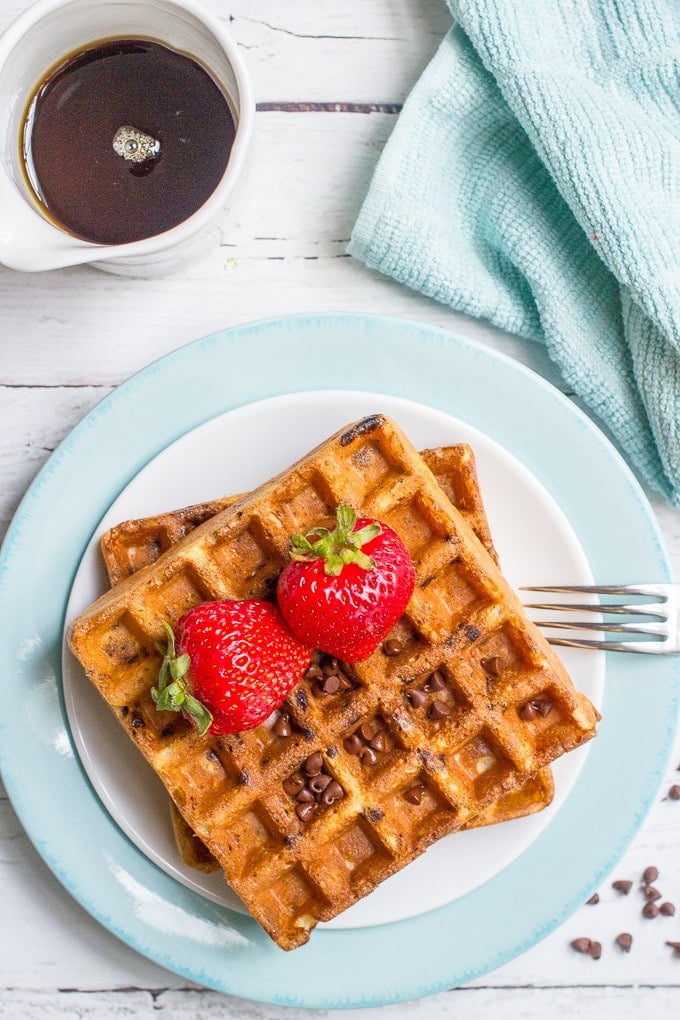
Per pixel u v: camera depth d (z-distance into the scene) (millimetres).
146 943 546
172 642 480
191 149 536
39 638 545
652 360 551
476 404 556
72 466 545
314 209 574
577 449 557
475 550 511
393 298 576
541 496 551
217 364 548
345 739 506
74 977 576
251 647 481
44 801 543
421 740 501
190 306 574
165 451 544
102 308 573
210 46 520
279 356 551
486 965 554
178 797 500
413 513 513
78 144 536
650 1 539
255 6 571
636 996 586
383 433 507
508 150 558
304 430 549
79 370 574
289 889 509
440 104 548
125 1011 576
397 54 574
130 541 530
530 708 508
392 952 553
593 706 539
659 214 540
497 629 507
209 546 503
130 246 508
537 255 557
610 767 558
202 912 548
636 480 558
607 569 561
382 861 504
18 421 572
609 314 563
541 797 531
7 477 571
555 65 541
